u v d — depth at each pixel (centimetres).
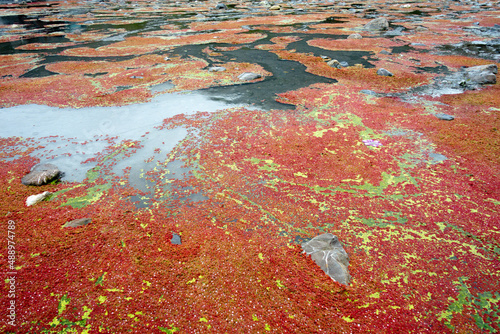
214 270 544
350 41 2395
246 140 997
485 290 509
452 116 1131
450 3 4725
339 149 939
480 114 1159
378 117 1150
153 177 818
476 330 447
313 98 1341
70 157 913
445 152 911
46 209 703
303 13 3903
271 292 502
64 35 2736
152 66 1844
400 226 648
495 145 932
